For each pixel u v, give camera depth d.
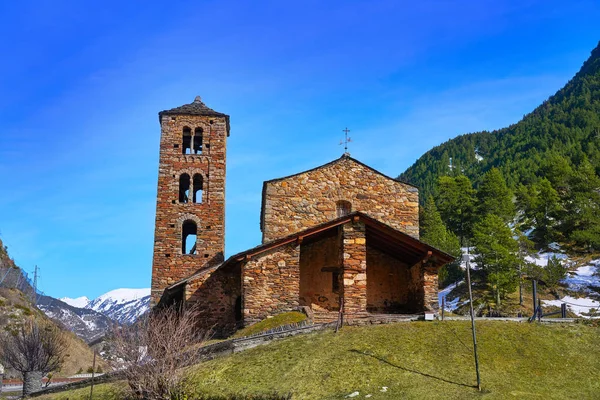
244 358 25.33
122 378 27.44
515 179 122.75
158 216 40.22
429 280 31.98
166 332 24.91
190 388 22.75
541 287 69.44
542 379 21.73
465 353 23.77
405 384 21.31
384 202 36.72
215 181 41.25
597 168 108.75
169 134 41.88
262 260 31.70
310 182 36.41
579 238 77.88
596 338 25.08
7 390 36.59
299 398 20.86
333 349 24.81
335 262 34.50
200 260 39.62
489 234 69.50
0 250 72.12
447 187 90.06
